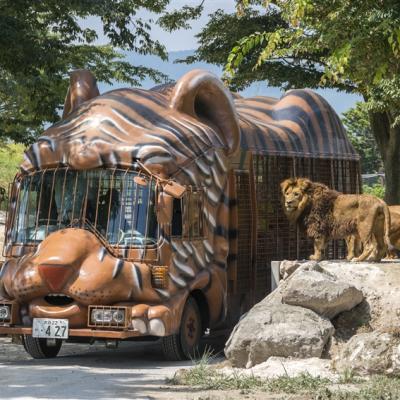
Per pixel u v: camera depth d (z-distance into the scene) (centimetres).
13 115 2706
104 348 1407
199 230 1264
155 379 1020
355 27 889
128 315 1137
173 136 1242
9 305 1184
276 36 884
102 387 948
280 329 1088
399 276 1208
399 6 853
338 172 1709
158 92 1382
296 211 1267
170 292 1183
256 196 1438
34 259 1166
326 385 923
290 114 1656
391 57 955
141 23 2056
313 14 1005
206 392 906
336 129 1730
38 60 1772
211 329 1352
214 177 1302
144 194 1188
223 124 1362
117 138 1220
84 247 1159
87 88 1380
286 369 1026
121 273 1147
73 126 1256
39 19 2306
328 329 1102
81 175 1214
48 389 933
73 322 1148
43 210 1226
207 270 1273
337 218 1256
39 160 1238
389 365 968
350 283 1191
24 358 1273
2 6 1778
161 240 1179
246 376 985
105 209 1194
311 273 1146
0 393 905
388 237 1238
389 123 2800
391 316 1154
